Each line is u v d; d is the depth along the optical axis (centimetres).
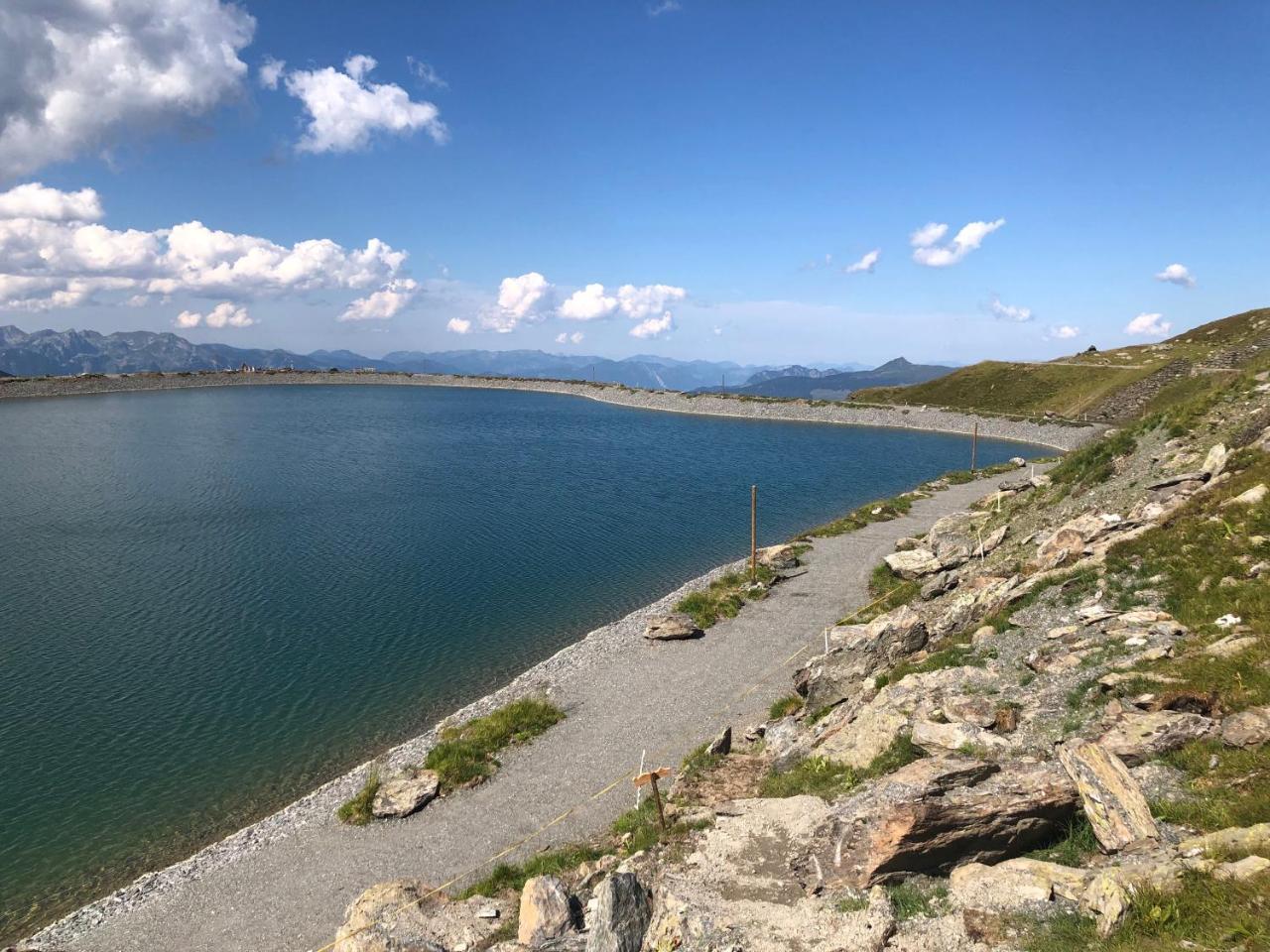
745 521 7550
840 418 17875
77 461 9975
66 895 2239
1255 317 16625
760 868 1483
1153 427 4341
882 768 1803
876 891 1256
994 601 2616
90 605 4612
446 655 4012
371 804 2561
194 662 3828
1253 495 2414
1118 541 2606
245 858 2334
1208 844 1107
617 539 6688
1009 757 1611
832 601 4538
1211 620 1920
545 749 2920
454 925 1716
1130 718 1556
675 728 3033
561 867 2033
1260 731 1366
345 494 8406
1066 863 1259
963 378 19362
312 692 3544
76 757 2956
